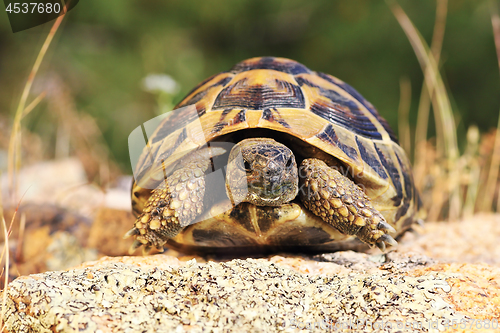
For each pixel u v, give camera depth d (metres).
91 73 13.84
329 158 3.07
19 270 4.28
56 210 5.30
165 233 2.98
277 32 16.25
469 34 12.77
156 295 2.31
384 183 3.03
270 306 2.25
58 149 9.02
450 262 3.15
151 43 14.79
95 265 2.80
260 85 3.31
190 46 15.60
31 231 4.80
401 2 13.84
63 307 2.12
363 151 3.13
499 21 9.99
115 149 12.55
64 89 9.62
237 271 2.53
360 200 2.84
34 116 9.66
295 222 2.90
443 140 6.90
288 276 2.62
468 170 6.45
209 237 3.12
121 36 15.26
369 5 14.67
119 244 4.65
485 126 12.34
